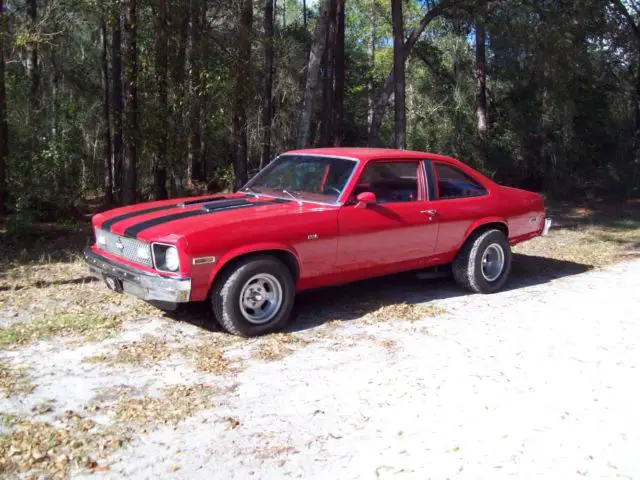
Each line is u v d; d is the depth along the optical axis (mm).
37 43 13141
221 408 4270
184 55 12219
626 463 3684
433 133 24984
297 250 5746
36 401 4285
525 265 9211
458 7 17266
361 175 6254
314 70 11766
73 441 3758
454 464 3637
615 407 4434
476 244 7211
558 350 5555
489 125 25828
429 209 6727
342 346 5516
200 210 5895
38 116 14414
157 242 5277
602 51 21609
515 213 7602
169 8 11625
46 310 6316
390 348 5496
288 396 4480
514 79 23984
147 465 3543
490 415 4273
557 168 21969
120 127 13055
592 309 6859
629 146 22625
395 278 8008
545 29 17719
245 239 5418
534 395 4609
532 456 3744
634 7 22172
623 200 20219
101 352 5199
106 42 19188
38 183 13203
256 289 5609
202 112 12734
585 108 22375
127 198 12906
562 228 13242
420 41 24875
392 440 3902
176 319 6059
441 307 6805
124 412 4152
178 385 4594
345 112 27453
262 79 18312
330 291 7324
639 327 6234
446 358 5297
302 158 6789
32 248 10055
